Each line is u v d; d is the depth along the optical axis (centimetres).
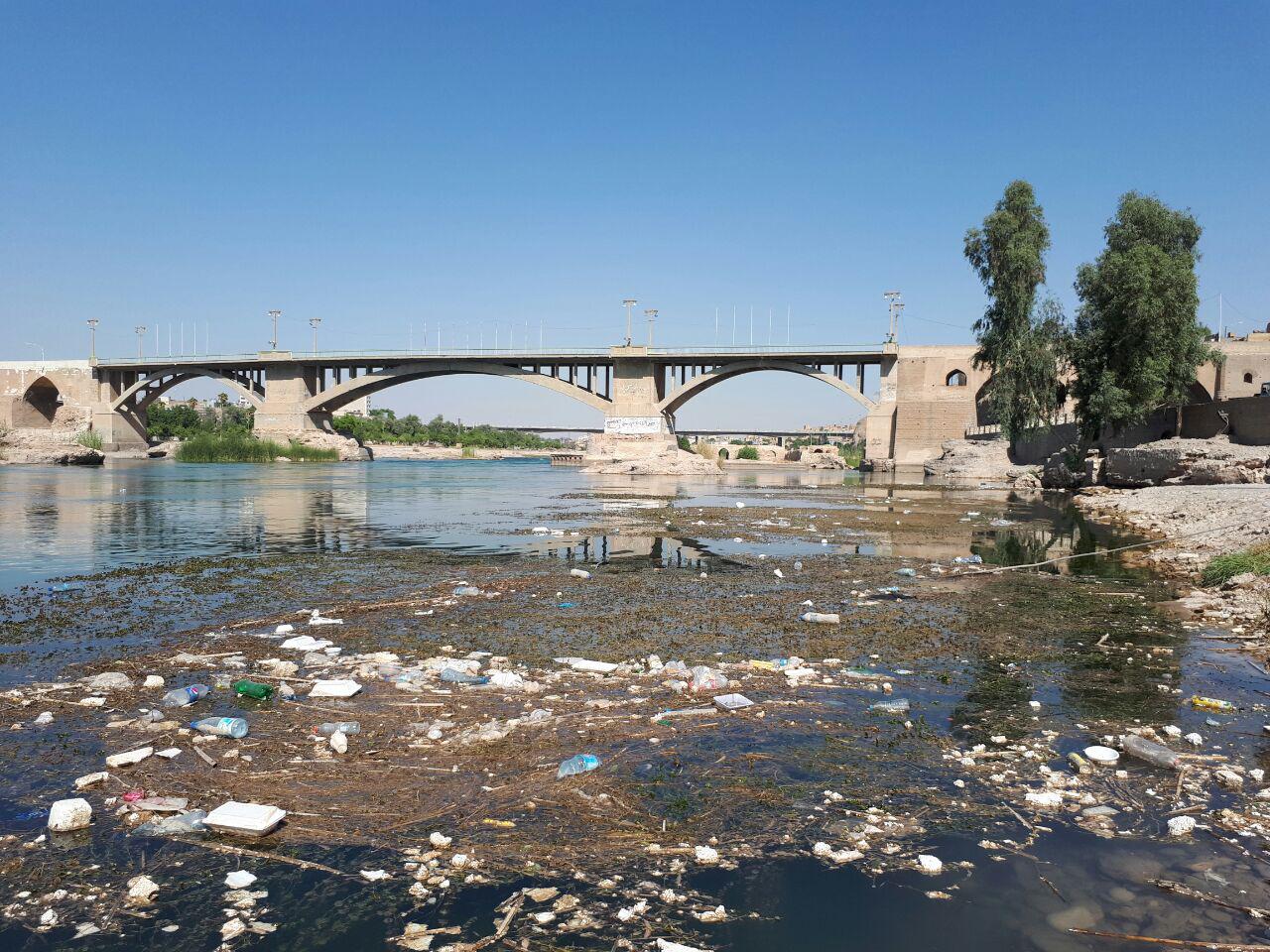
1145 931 459
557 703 851
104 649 1080
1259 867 532
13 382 13225
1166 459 4212
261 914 468
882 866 531
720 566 1911
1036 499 4553
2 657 1030
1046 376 5728
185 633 1177
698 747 732
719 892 497
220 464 10412
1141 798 635
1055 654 1088
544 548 2241
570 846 552
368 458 13275
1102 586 1659
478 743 734
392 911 473
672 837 566
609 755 711
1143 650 1116
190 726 764
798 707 849
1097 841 567
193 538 2442
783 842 560
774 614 1347
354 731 759
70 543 2306
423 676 945
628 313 10562
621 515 3381
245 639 1138
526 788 640
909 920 466
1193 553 2031
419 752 714
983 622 1297
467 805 611
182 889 495
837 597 1513
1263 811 611
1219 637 1202
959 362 9075
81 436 12100
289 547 2234
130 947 434
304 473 7894
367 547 2242
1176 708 864
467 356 11069
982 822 594
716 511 3603
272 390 12356
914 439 9181
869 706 856
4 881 500
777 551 2219
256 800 614
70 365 13150
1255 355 6794
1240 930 459
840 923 461
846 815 601
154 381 12825
